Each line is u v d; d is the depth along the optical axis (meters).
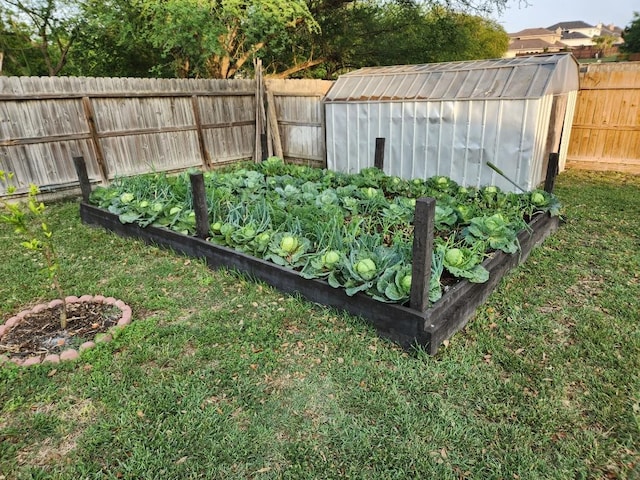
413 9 11.45
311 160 8.71
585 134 7.66
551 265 3.63
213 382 2.27
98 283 3.52
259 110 8.80
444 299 2.54
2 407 2.13
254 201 4.36
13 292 3.38
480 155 5.75
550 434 1.89
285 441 1.89
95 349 2.52
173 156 7.82
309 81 8.19
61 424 2.01
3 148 5.77
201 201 3.69
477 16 12.27
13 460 1.83
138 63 11.56
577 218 4.89
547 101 5.44
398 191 4.99
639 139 7.16
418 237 2.26
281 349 2.55
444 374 2.29
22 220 2.48
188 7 7.91
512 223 3.56
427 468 1.74
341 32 11.60
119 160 7.07
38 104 6.02
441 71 6.29
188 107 7.86
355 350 2.51
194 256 3.87
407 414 2.02
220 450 1.84
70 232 4.81
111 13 9.13
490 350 2.49
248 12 8.81
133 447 1.86
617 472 1.71
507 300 3.05
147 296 3.24
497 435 1.89
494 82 5.61
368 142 6.92
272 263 3.24
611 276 3.41
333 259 2.87
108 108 6.79
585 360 2.38
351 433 1.92
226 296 3.22
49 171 6.27
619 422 1.94
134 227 4.41
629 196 5.73
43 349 2.56
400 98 6.30
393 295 2.51
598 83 7.27
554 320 2.81
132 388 2.24
